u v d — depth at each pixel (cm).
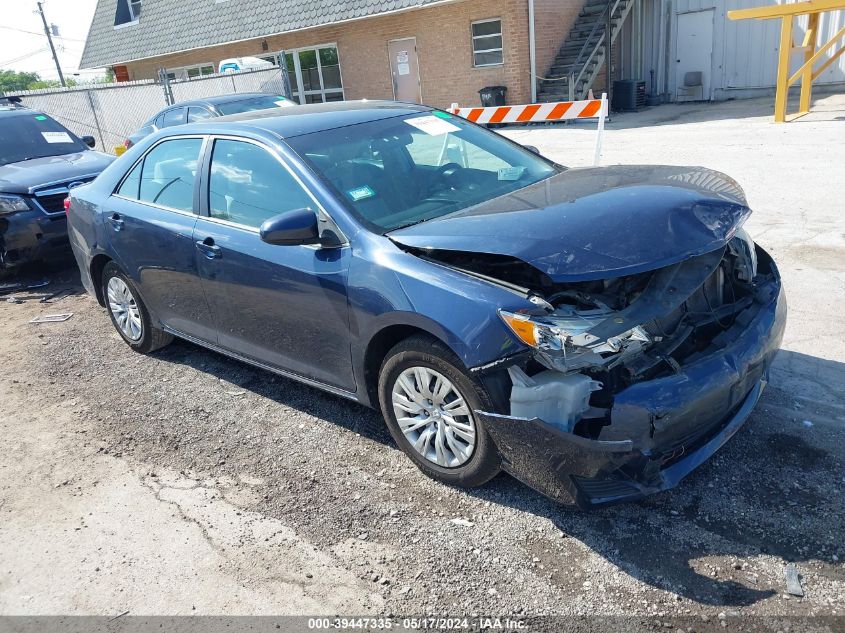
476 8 1717
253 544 313
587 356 274
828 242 620
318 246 360
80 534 332
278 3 2077
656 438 277
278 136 397
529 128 1627
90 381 507
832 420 357
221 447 398
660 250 285
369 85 2042
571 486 281
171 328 492
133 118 1841
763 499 306
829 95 1612
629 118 1655
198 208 434
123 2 2675
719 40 1812
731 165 952
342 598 277
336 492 345
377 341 342
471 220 327
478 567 286
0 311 707
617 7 1869
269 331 401
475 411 300
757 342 313
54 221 768
